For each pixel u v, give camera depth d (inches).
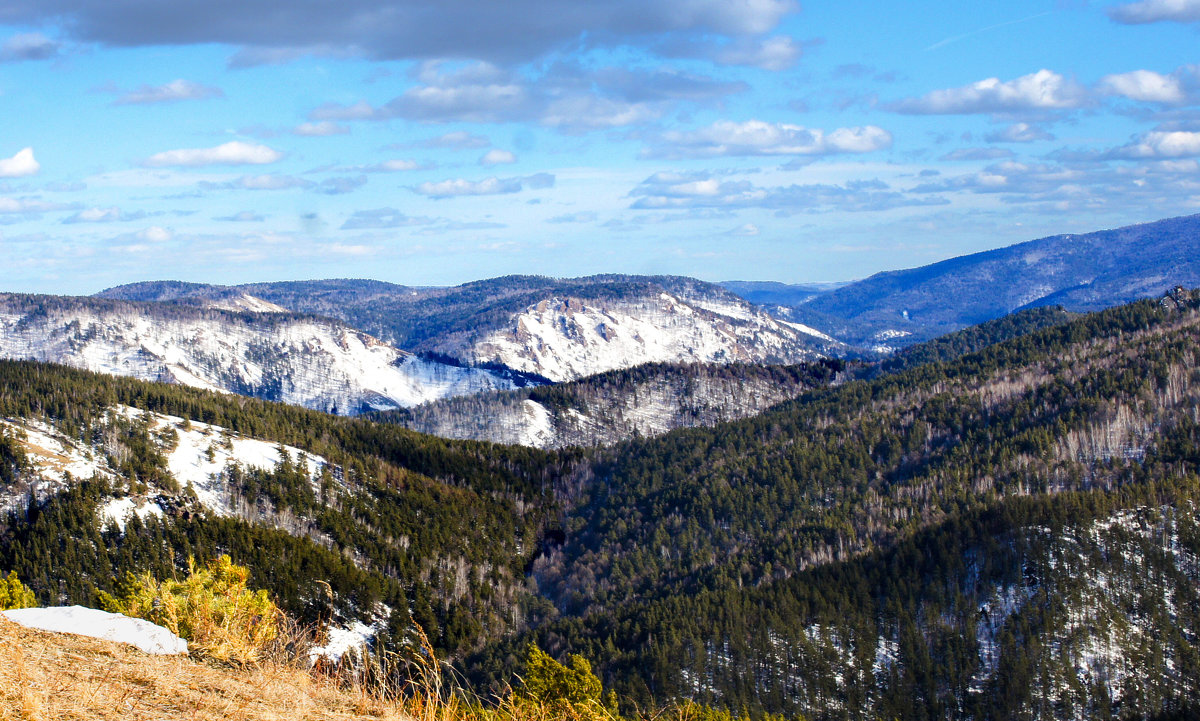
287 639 609.0
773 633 4347.9
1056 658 4060.0
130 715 428.1
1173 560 4591.5
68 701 425.7
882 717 3875.5
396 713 538.3
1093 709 3823.8
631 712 3585.1
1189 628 4266.7
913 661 4146.2
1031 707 3850.9
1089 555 4635.8
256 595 640.4
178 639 569.3
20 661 453.1
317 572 4849.9
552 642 4719.5
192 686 488.1
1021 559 4690.0
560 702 747.4
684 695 3794.3
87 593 4562.0
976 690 4005.9
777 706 3905.0
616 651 4281.5
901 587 4687.5
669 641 4264.3
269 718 466.9
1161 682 3932.1
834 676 4092.0
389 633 4483.3
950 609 4495.6
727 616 4485.7
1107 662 4050.2
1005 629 4276.6
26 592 1357.0
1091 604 4338.1
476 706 624.7
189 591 620.4
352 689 560.1
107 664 490.3
